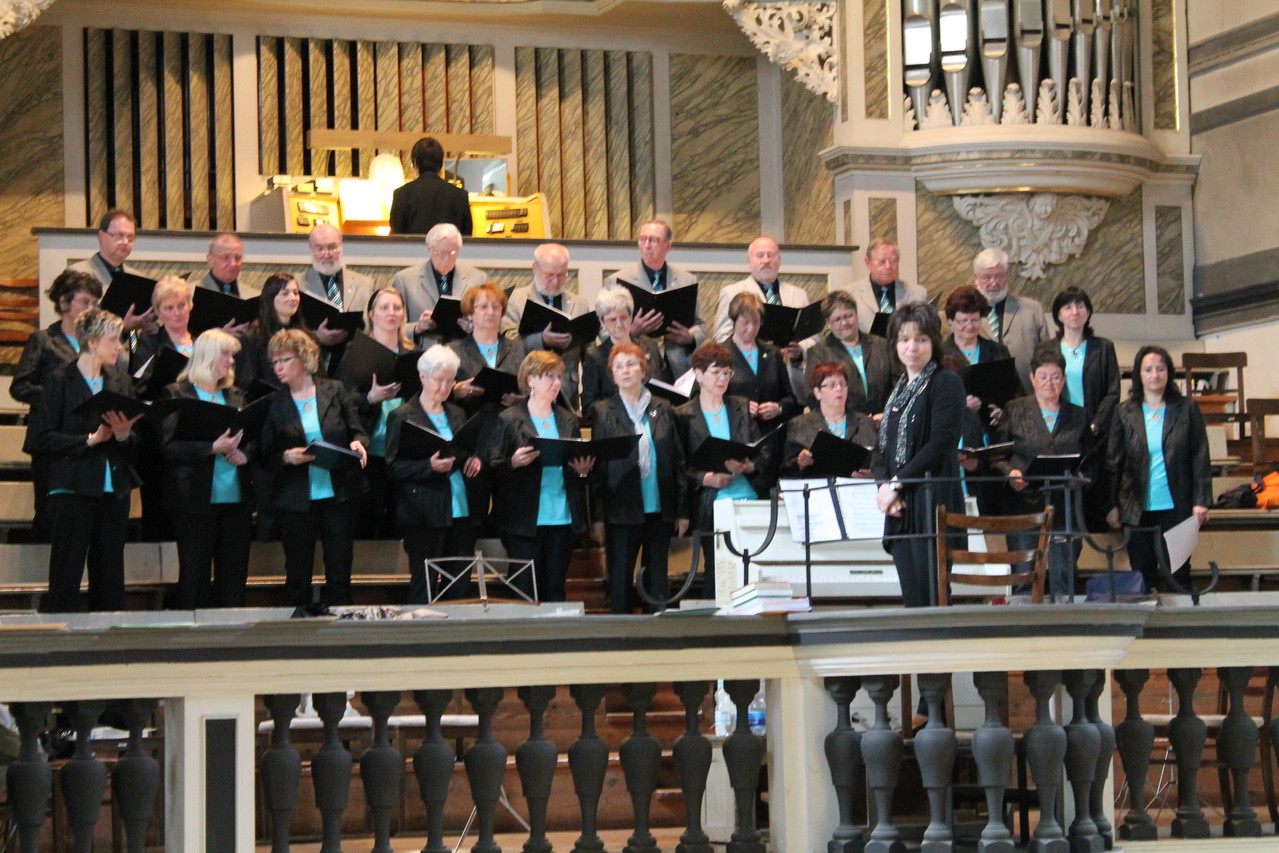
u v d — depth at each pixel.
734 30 17.09
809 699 8.31
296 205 14.96
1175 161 16.25
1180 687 8.68
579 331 11.30
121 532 10.13
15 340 13.40
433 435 10.27
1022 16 15.51
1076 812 8.14
